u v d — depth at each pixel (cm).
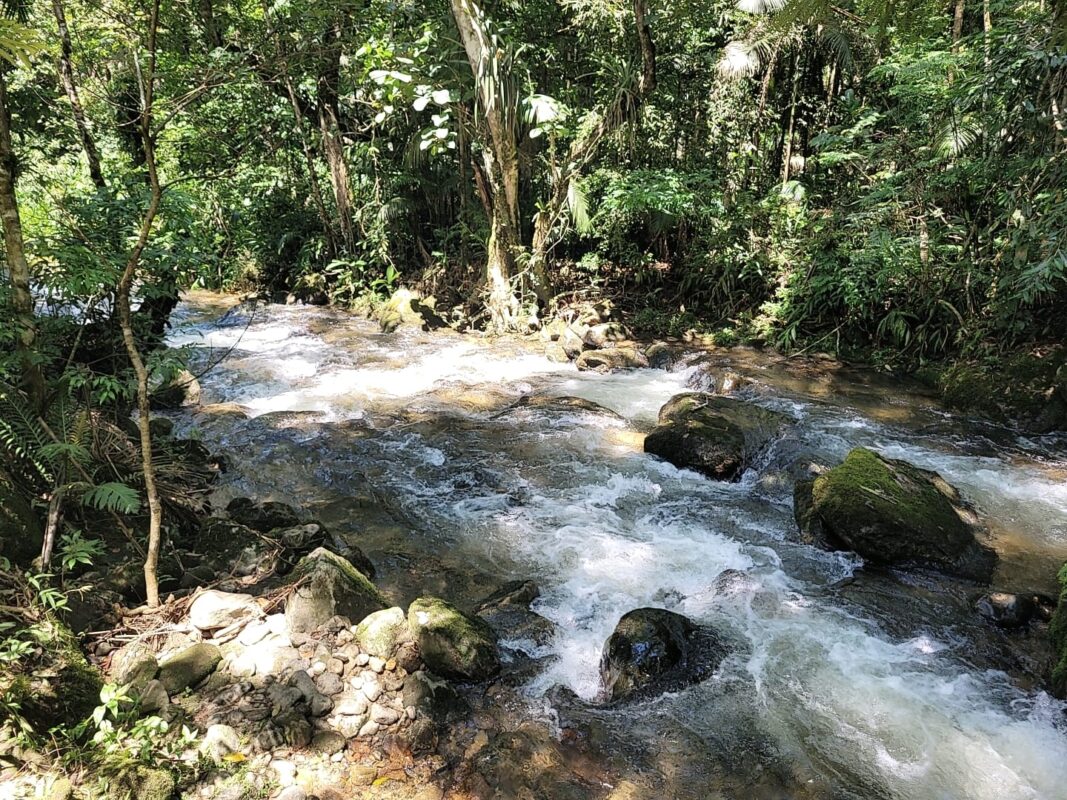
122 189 646
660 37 1116
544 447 651
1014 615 405
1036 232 658
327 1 584
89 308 496
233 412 723
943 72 818
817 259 949
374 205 1296
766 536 507
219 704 318
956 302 850
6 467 386
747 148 1136
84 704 294
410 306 1152
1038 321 787
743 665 375
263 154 1337
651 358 928
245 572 415
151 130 371
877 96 1134
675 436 626
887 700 350
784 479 575
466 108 1076
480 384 855
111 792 259
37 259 480
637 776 304
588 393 820
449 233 1273
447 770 303
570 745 319
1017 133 722
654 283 1183
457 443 656
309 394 814
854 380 842
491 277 1110
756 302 1053
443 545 491
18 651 284
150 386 709
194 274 705
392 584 442
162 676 324
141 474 447
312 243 1379
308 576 377
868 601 429
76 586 361
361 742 313
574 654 389
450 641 358
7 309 411
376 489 568
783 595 437
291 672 337
